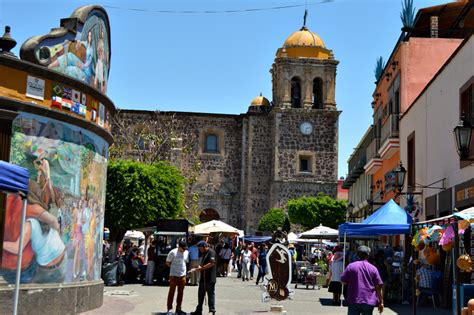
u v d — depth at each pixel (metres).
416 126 23.81
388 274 19.88
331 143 54.62
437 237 12.63
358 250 10.69
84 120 14.18
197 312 15.11
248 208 54.84
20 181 8.86
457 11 28.72
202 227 32.78
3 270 11.88
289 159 54.12
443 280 18.17
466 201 16.95
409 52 26.56
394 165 28.36
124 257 27.55
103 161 16.05
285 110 54.19
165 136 49.81
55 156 13.28
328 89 55.25
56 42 13.41
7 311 11.77
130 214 27.41
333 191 54.22
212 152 56.00
